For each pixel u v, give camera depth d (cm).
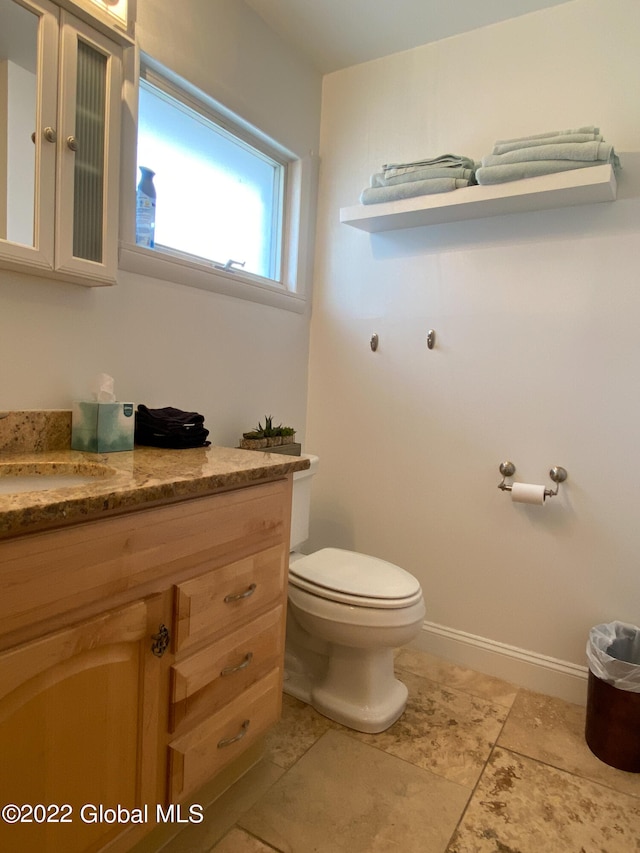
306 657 188
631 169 178
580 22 184
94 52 134
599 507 188
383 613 161
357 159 230
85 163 135
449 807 141
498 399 203
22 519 79
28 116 124
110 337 156
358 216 206
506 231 199
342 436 240
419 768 155
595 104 183
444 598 218
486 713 183
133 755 106
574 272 188
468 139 205
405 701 182
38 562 85
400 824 134
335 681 178
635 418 181
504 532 204
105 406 138
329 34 208
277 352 225
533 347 196
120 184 153
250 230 220
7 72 124
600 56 182
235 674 129
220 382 196
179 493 106
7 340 132
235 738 130
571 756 163
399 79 219
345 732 169
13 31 122
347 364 237
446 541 217
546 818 138
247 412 211
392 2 189
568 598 194
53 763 92
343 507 241
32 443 135
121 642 101
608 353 184
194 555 115
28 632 85
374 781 149
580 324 188
